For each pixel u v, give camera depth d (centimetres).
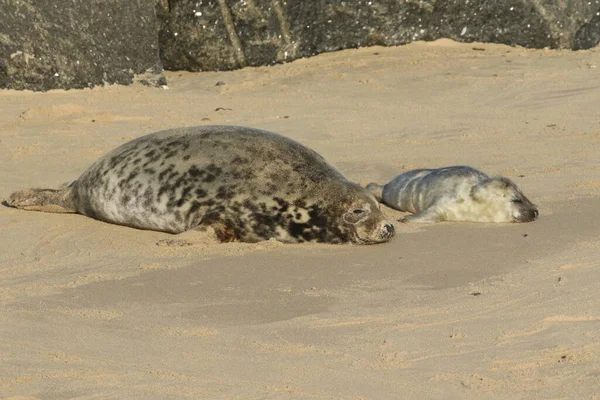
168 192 3144
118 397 1852
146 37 6456
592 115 5203
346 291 2505
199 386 1906
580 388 1875
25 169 4147
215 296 2475
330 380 1938
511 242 2955
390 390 1891
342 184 3088
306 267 2741
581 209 3319
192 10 6906
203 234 2981
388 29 7188
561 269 2639
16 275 2703
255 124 5094
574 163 4122
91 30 6200
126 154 3281
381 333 2192
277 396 1858
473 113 5341
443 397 1859
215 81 6588
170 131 3334
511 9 7256
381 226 2984
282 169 3122
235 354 2081
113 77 6300
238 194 3086
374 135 4844
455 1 7225
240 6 6894
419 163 4219
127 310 2373
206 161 3164
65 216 3406
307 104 5666
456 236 3056
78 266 2780
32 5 6003
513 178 3862
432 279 2598
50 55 6047
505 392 1872
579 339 2111
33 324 2277
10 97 5856
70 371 1984
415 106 5556
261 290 2520
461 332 2186
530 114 5278
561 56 6962
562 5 7294
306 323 2266
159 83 6438
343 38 7138
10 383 1920
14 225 3278
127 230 3228
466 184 3275
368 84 6206
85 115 5272
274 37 6975
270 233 3053
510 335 2158
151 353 2091
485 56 6994
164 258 2836
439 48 7225
